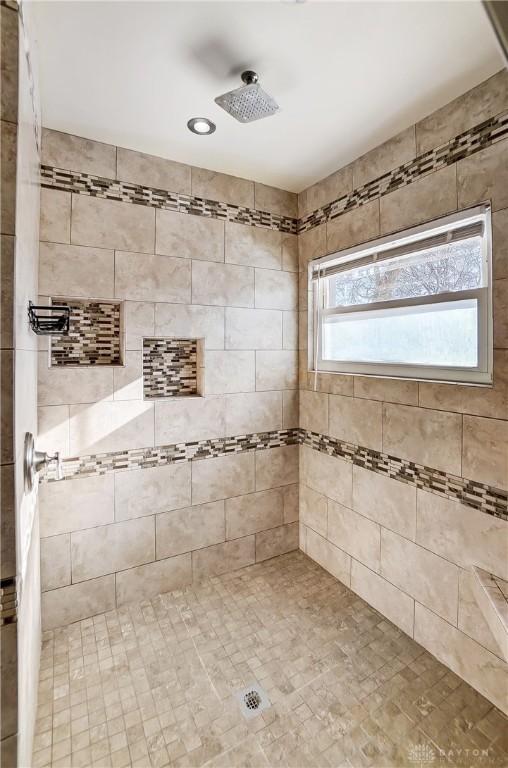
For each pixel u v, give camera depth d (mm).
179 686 1589
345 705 1509
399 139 1864
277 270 2490
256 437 2459
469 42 1314
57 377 1872
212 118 1752
